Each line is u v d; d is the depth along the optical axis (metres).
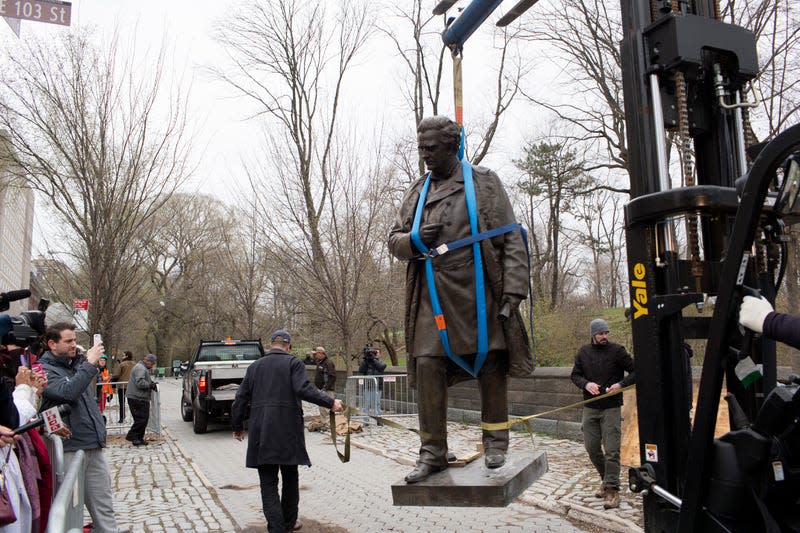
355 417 15.23
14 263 47.50
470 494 2.88
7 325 3.75
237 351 17.41
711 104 3.41
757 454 2.51
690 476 2.66
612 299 34.31
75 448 5.09
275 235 16.19
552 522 6.11
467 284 3.16
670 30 3.19
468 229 3.22
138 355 56.72
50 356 5.37
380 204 16.61
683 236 3.29
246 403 6.04
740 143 3.38
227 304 32.28
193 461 10.74
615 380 6.52
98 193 13.51
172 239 39.25
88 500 5.24
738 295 2.50
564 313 17.41
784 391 2.56
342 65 18.05
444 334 3.16
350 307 15.84
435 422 3.23
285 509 6.11
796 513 2.63
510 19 4.29
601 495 6.79
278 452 5.74
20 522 3.47
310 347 25.05
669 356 3.07
